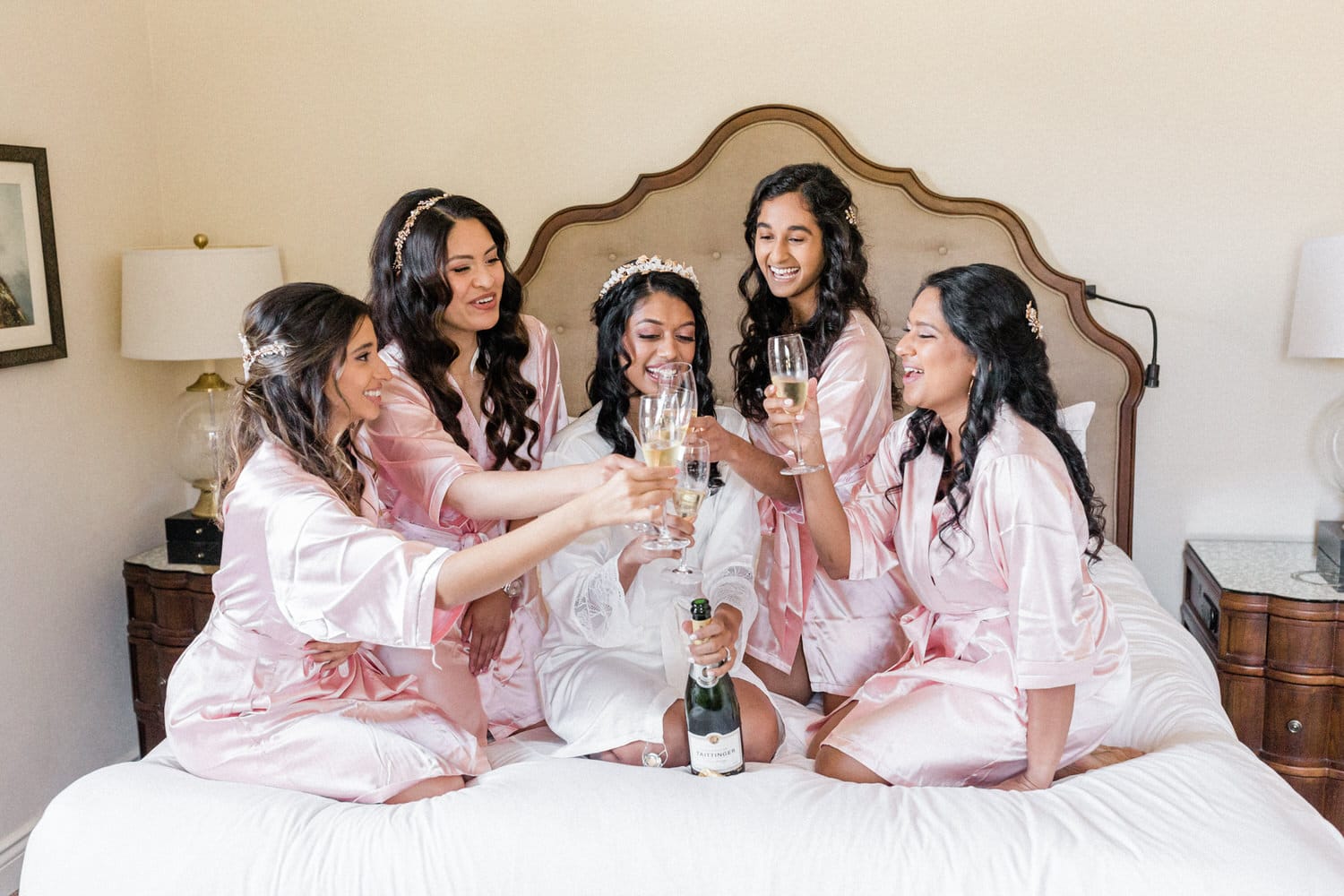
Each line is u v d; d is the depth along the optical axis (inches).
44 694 125.5
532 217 142.1
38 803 124.9
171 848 69.2
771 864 65.2
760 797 69.6
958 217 131.6
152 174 145.3
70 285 128.7
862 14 132.9
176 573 127.6
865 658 96.7
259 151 144.9
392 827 68.8
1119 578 117.1
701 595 85.8
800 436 79.9
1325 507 132.3
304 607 71.2
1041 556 72.9
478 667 88.3
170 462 146.5
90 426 132.3
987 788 75.0
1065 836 65.5
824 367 97.0
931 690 80.0
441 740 78.5
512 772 74.9
